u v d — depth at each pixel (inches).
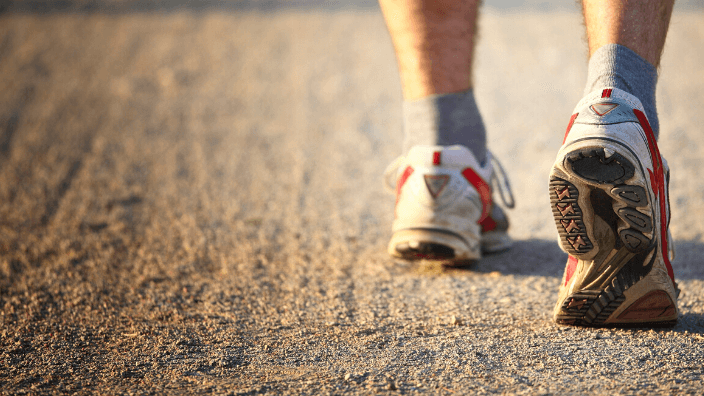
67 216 225.1
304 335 121.7
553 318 123.0
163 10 794.2
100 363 109.9
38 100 421.4
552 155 285.9
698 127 304.8
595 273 110.3
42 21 738.2
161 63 518.3
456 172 146.6
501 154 293.0
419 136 150.7
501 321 124.5
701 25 554.6
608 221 106.0
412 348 113.3
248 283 156.9
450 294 143.3
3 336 123.3
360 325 126.2
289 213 227.3
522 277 154.3
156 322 130.6
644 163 99.0
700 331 113.6
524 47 509.4
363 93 417.1
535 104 369.4
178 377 103.7
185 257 180.4
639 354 104.9
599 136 97.1
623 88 106.3
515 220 209.3
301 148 316.5
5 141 335.3
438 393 95.5
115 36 637.3
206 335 122.8
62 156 307.7
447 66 145.4
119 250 187.5
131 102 411.2
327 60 510.3
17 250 187.9
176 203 240.2
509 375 100.5
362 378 101.7
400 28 144.6
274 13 749.3
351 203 237.9
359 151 309.1
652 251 107.2
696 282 142.6
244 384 100.5
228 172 281.4
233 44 581.0
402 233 149.1
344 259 176.9
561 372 100.4
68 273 166.2
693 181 233.0
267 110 387.5
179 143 327.6
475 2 145.3
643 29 107.4
